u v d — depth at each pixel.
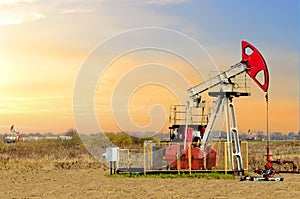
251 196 19.06
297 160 35.38
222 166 26.95
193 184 22.84
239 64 26.00
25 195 19.75
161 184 22.94
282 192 20.16
